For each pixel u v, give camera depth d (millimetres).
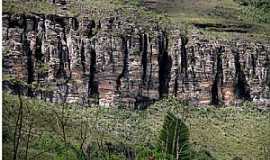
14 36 117938
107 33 128000
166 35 135000
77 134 55375
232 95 132750
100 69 125562
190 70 131500
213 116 115688
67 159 34875
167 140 39375
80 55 124250
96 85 124562
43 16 123562
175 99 125812
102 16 130125
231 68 134000
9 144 32156
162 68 131875
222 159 86688
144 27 132625
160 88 129625
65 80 121062
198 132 98125
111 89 124750
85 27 127000
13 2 121250
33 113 49625
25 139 39062
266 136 99188
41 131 43250
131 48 128750
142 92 126938
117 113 111625
